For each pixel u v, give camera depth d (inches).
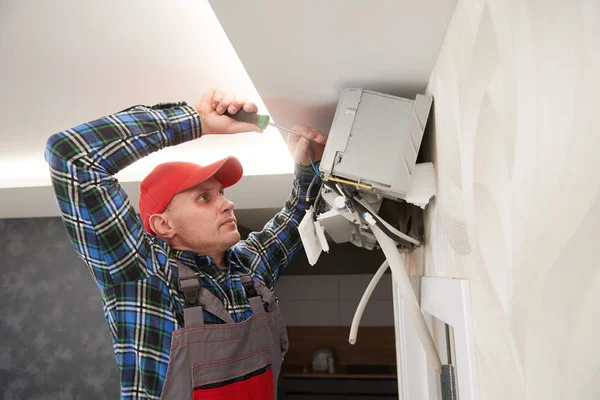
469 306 27.4
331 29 35.1
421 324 38.5
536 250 17.3
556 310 15.6
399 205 60.3
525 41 18.2
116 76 65.5
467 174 28.2
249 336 44.3
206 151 105.6
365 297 49.0
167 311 41.1
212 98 44.2
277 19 34.1
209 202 47.8
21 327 134.3
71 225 38.2
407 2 31.2
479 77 25.3
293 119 54.5
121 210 39.6
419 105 40.9
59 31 53.9
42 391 130.3
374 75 42.5
